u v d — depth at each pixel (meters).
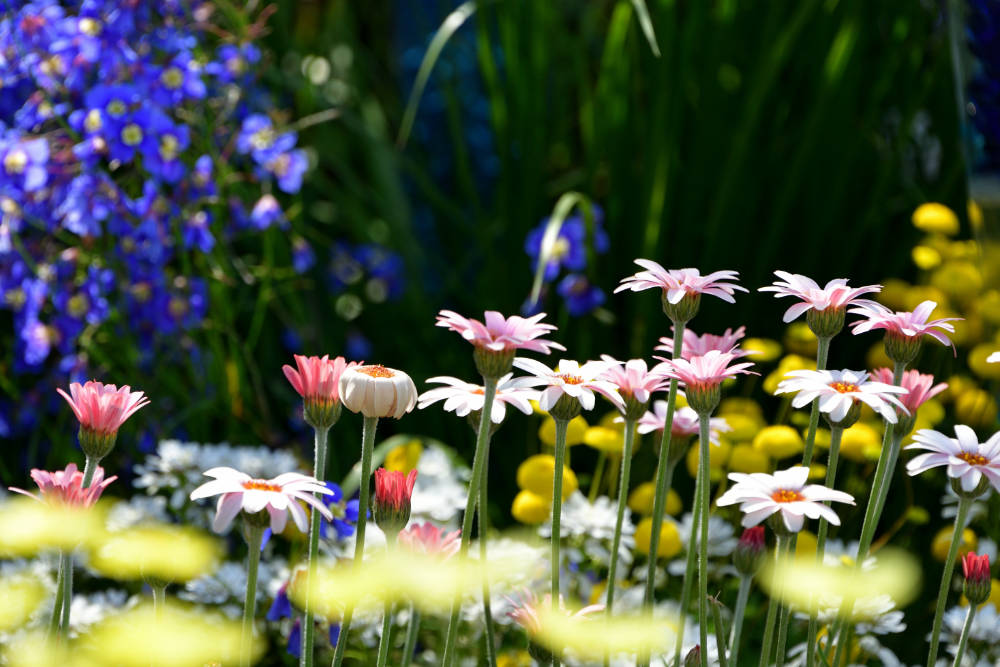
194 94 1.84
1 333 2.18
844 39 2.29
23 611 1.51
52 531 1.34
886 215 2.41
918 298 1.99
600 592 1.60
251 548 1.30
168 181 1.92
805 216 2.37
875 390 1.34
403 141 2.31
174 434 2.01
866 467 1.73
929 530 1.80
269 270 2.10
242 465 1.68
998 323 1.68
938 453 1.35
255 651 1.51
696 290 1.37
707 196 2.38
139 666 1.37
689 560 1.39
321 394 1.34
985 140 1.56
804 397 1.34
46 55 1.79
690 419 1.44
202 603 1.58
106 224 1.94
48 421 2.09
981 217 1.59
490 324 1.32
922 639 1.68
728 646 1.50
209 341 2.06
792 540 1.39
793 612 1.51
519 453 2.29
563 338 2.40
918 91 2.41
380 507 1.34
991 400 1.75
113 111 1.76
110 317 1.92
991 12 1.53
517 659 1.58
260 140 1.98
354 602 1.35
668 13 2.31
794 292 1.36
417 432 2.39
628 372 1.38
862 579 1.40
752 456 1.63
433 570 1.34
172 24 1.87
